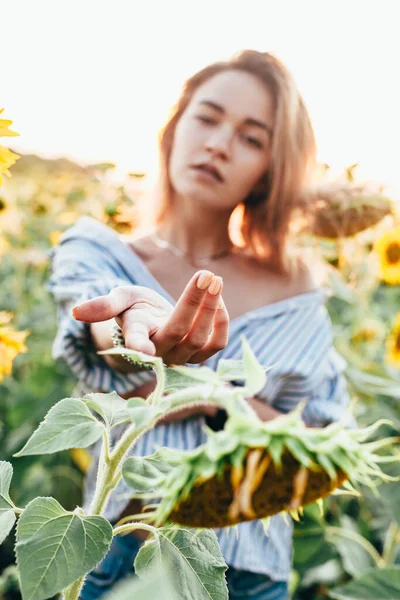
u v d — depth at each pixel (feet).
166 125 4.34
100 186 7.54
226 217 4.26
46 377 6.67
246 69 4.12
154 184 4.44
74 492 6.30
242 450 1.38
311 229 4.96
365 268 6.68
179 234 4.23
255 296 4.19
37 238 9.04
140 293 2.21
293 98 4.17
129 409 1.58
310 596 5.57
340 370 4.58
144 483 1.52
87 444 1.80
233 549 3.76
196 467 1.39
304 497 1.39
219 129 4.09
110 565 3.73
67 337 3.57
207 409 3.79
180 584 1.80
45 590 1.64
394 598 4.00
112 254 4.01
